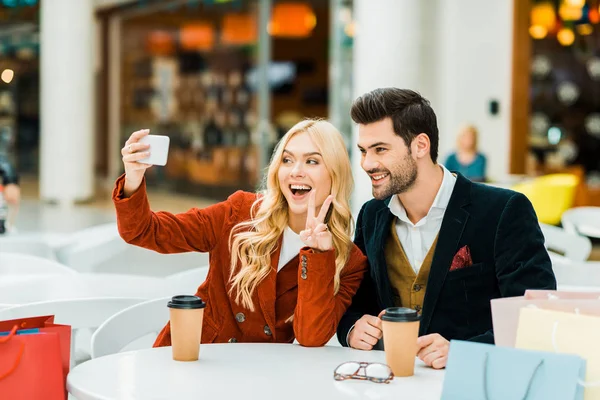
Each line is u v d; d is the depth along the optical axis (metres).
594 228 6.40
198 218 2.95
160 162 2.63
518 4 11.17
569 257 5.50
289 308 2.93
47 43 16.05
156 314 3.11
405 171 2.71
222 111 16.89
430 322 2.81
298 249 2.91
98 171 20.33
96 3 19.53
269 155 15.97
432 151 2.75
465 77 10.98
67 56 15.95
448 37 10.93
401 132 2.68
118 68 19.72
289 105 16.20
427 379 2.35
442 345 2.51
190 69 17.83
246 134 16.31
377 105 2.68
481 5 11.02
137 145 2.62
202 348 2.65
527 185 10.17
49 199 16.09
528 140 11.33
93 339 2.87
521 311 2.14
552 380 2.02
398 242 2.88
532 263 2.71
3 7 18.98
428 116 2.72
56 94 15.97
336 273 2.84
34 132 22.44
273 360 2.52
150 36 18.84
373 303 2.99
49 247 5.44
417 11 9.15
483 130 11.10
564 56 11.48
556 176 11.09
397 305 2.91
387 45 9.25
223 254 2.96
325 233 2.69
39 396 2.21
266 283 2.90
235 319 2.95
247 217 2.98
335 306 2.83
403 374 2.37
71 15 15.92
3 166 6.98
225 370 2.40
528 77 11.24
